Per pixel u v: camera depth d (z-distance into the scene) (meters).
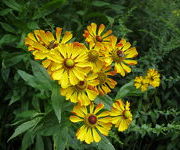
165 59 0.44
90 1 0.43
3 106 0.33
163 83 0.39
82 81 0.22
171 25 0.42
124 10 0.48
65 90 0.22
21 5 0.33
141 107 0.39
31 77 0.23
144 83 0.31
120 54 0.25
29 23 0.31
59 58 0.22
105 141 0.25
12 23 0.33
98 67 0.24
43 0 0.39
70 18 0.41
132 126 0.31
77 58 0.22
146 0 0.47
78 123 0.25
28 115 0.26
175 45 0.38
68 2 0.42
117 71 0.25
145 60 0.39
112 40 0.26
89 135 0.24
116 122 0.26
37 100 0.28
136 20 0.47
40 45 0.23
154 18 0.46
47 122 0.24
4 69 0.31
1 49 0.33
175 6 0.47
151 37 0.45
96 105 0.25
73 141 0.28
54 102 0.22
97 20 0.43
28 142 0.27
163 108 0.42
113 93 0.39
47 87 0.23
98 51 0.24
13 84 0.32
